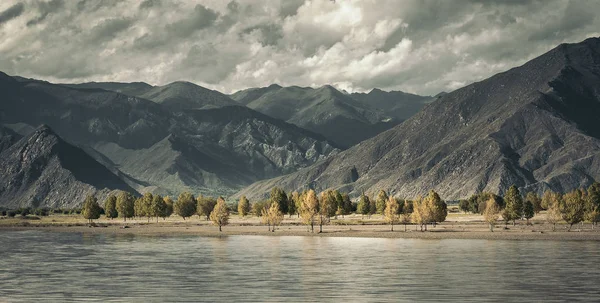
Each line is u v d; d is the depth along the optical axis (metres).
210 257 130.38
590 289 87.50
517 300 80.38
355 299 81.56
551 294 84.00
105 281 97.94
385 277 99.31
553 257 124.31
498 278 97.31
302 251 140.75
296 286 91.69
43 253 141.62
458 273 102.88
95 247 157.12
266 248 149.62
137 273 106.62
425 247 148.00
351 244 158.38
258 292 87.19
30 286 93.75
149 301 81.69
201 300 81.88
